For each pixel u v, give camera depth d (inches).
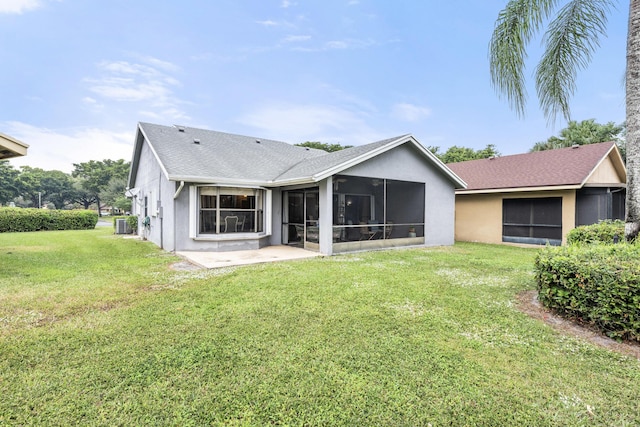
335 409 97.0
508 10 239.5
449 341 143.5
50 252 396.8
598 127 885.8
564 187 457.7
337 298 205.0
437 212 514.0
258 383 109.7
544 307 186.5
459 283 247.1
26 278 256.1
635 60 194.2
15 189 1941.4
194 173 397.7
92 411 95.6
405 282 248.1
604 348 137.9
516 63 241.9
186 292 217.2
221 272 281.6
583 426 90.7
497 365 123.0
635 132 195.0
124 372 115.9
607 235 265.3
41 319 167.5
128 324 160.4
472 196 605.9
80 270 290.0
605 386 109.7
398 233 473.7
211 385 108.3
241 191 438.3
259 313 176.7
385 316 173.5
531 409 97.7
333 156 484.4
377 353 131.4
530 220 521.3
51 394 103.2
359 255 394.3
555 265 171.8
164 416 93.7
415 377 114.0
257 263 328.5
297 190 467.8
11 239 538.9
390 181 460.1
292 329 154.9
